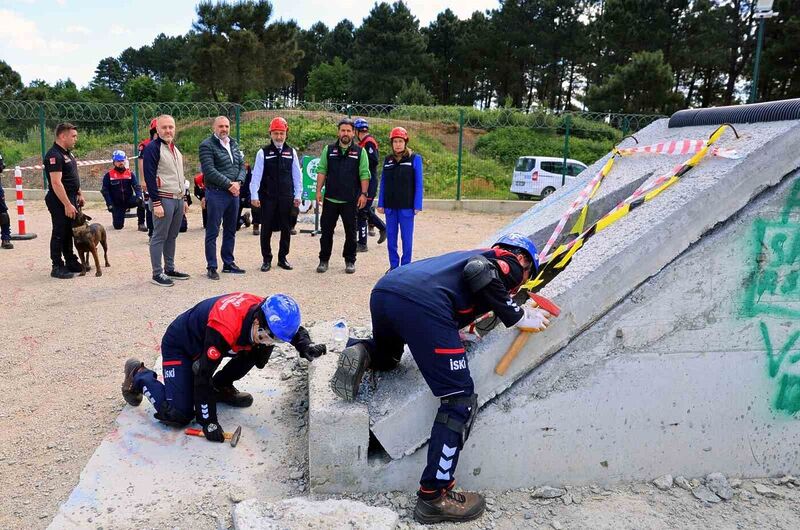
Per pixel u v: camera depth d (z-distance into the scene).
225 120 7.47
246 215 12.23
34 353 5.08
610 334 3.30
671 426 3.45
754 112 3.94
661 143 4.64
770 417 3.54
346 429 3.21
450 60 53.59
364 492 3.29
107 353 5.11
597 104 33.53
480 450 3.31
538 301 3.20
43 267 8.25
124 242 10.32
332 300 6.80
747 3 37.22
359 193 8.02
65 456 3.59
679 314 3.34
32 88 44.31
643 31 38.62
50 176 7.35
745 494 3.42
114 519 3.02
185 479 3.35
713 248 3.31
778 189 3.37
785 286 3.41
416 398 3.21
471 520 3.09
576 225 4.34
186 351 3.71
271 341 3.45
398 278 3.11
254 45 34.75
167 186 7.13
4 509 3.11
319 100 51.38
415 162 7.27
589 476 3.44
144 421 3.93
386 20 47.31
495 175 22.69
